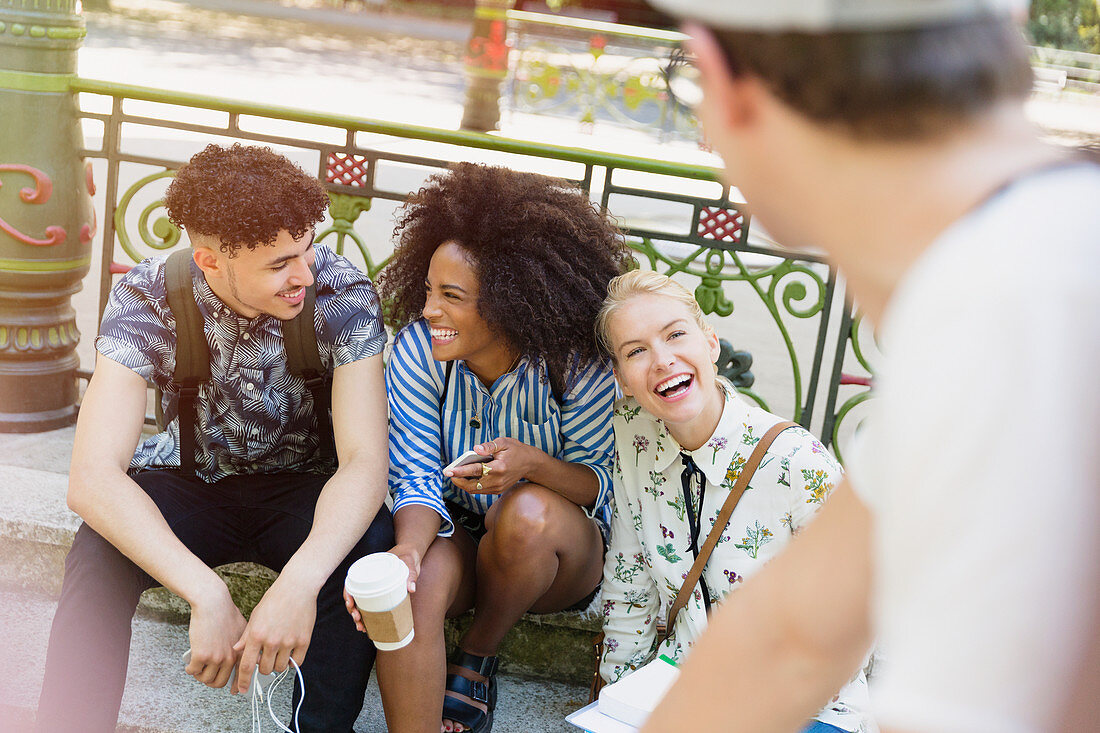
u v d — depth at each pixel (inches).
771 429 75.8
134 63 508.7
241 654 75.1
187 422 83.7
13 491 107.1
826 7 23.8
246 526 87.4
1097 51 685.9
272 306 78.1
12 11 113.4
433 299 82.7
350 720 81.1
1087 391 21.2
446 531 84.2
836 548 29.3
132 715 88.7
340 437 81.8
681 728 32.0
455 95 538.0
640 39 462.6
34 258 119.0
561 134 450.9
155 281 80.5
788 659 30.6
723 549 76.9
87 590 76.4
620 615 83.2
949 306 23.1
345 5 1031.0
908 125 24.4
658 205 281.6
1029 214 23.0
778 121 26.0
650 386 74.0
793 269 113.5
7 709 87.4
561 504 83.1
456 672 87.3
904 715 22.3
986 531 21.5
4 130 116.0
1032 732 21.3
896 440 24.0
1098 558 21.1
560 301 80.7
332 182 117.3
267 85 489.7
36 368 123.7
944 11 23.8
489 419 87.7
